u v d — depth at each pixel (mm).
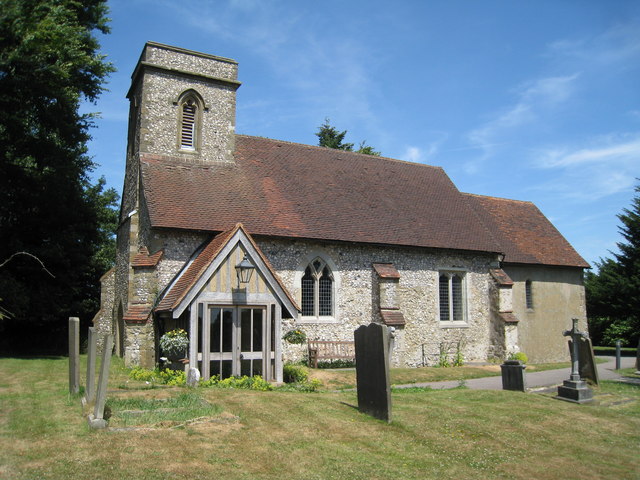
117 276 20797
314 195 21391
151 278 16062
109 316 20406
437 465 7371
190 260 16953
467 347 22516
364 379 9812
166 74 20188
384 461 7332
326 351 18766
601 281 32719
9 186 19969
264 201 19672
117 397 9859
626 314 31781
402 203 23750
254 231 17750
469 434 8875
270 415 9125
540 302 25969
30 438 7254
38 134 20078
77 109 21094
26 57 16047
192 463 6637
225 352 13773
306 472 6691
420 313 21344
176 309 13336
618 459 8242
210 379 12820
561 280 27078
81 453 6703
